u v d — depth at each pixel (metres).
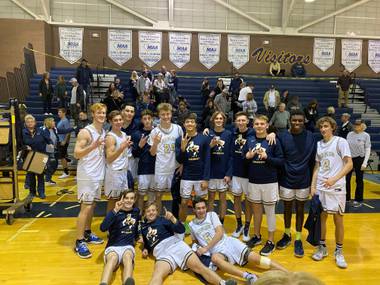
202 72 15.02
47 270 3.62
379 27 15.81
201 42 14.92
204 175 4.32
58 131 7.80
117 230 3.67
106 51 14.49
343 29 15.61
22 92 11.66
